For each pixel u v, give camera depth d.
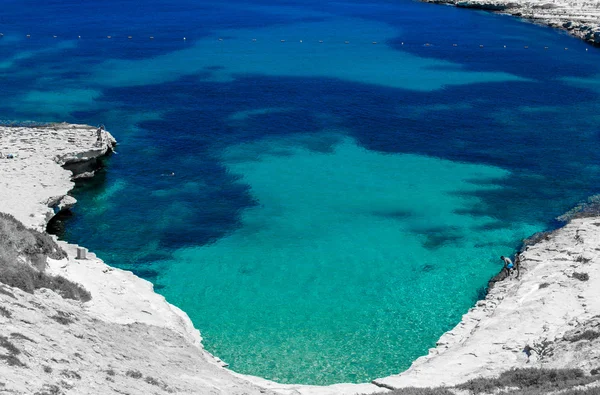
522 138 86.56
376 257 56.59
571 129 90.19
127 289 45.25
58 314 30.81
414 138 86.38
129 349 30.59
